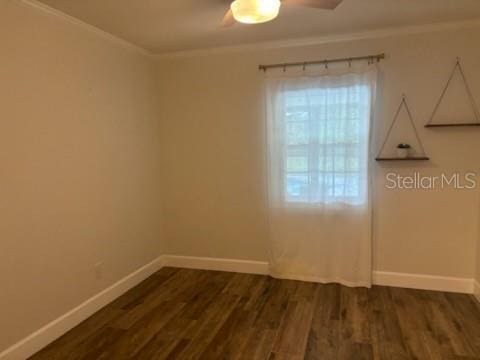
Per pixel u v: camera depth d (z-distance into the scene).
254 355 2.25
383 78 3.05
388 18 2.69
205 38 3.11
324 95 3.14
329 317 2.70
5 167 2.11
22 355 2.22
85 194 2.75
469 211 2.99
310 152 3.24
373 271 3.27
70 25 2.57
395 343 2.34
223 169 3.63
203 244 3.80
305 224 3.36
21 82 2.20
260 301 3.00
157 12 2.48
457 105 2.92
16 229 2.18
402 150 2.99
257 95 3.41
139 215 3.47
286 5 2.39
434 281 3.13
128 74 3.27
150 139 3.64
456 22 2.79
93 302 2.84
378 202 3.19
